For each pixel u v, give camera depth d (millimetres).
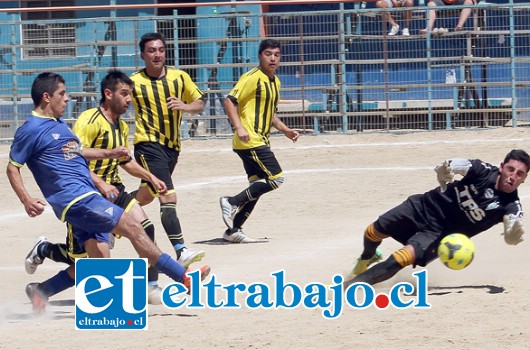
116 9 40531
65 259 13891
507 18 37906
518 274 15211
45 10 37844
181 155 35531
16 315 13641
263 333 11719
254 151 20031
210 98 39000
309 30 38344
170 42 38062
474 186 13297
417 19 38062
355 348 10875
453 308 12820
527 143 34906
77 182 12820
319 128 38469
